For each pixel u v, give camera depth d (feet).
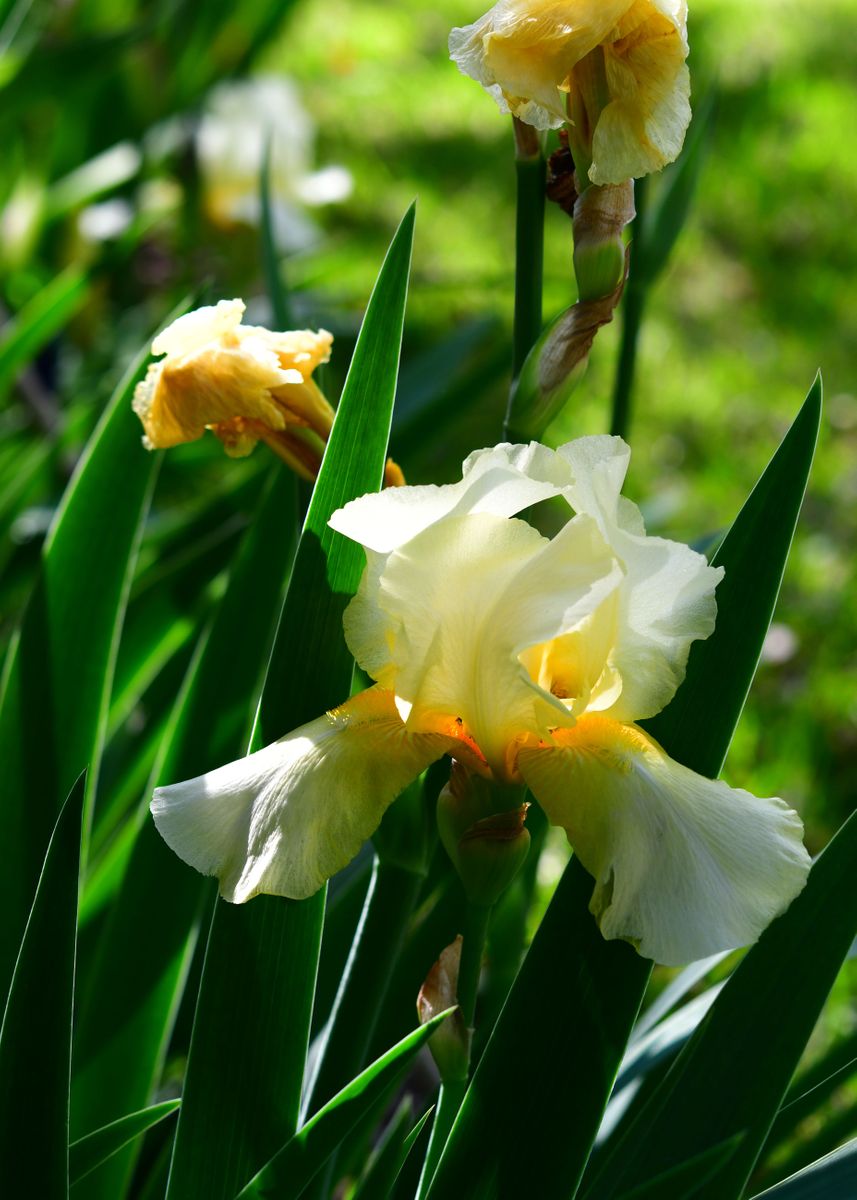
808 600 7.14
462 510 2.76
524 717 2.78
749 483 8.19
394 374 2.91
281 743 2.82
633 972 2.86
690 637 2.80
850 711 6.38
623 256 2.87
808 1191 2.90
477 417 7.89
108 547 3.27
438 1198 2.85
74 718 3.26
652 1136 2.95
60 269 6.86
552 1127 2.86
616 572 2.77
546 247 9.93
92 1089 3.22
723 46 13.57
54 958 2.80
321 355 3.02
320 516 2.91
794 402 9.01
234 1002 2.91
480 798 2.81
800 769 6.02
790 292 10.23
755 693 6.42
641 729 2.87
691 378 9.09
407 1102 3.16
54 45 6.20
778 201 11.30
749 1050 2.94
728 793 2.78
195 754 3.31
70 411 5.41
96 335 6.83
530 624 2.76
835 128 12.44
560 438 7.46
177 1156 2.93
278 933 2.90
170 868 3.26
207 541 4.14
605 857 2.74
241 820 2.77
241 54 7.30
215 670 3.31
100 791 3.89
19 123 6.61
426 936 3.15
